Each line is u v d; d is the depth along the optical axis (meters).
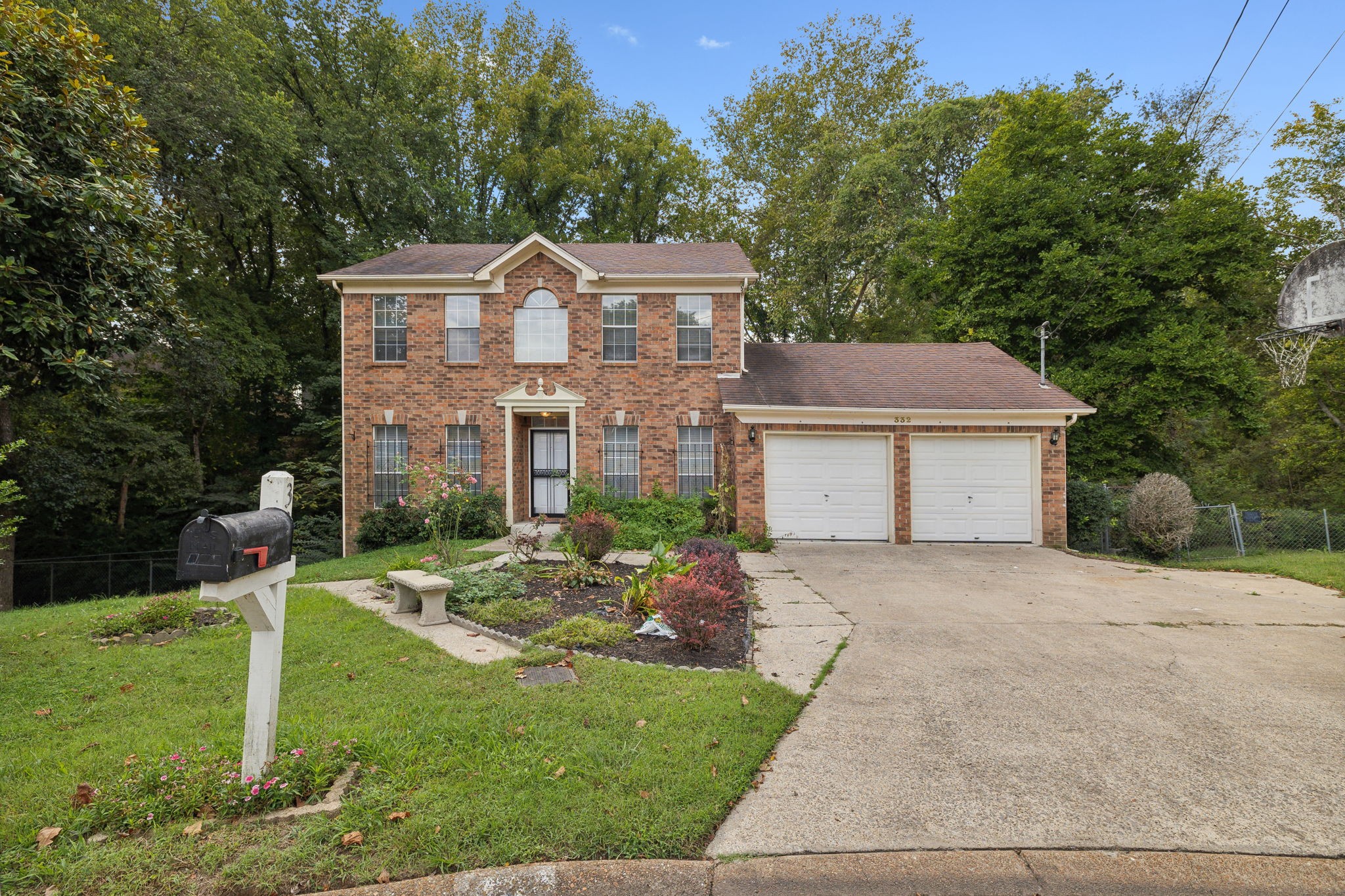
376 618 6.98
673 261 15.52
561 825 2.96
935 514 13.09
